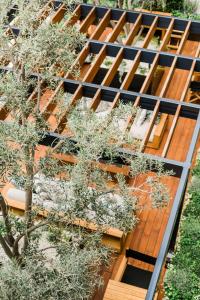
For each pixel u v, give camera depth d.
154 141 12.20
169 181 11.33
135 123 12.63
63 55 6.06
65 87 9.64
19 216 9.48
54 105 8.43
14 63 6.20
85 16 12.10
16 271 5.45
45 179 6.37
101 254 6.50
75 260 5.77
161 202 5.98
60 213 6.60
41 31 5.78
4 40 6.06
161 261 6.91
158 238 10.25
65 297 5.68
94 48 10.95
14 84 6.07
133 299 8.04
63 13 11.26
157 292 8.54
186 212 9.91
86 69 13.56
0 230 7.27
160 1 16.00
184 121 13.07
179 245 9.15
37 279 5.79
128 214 6.25
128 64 15.16
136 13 11.77
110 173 8.76
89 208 6.38
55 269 5.85
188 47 15.34
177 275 8.35
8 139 5.75
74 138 6.27
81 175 5.84
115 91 9.47
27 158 5.95
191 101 13.66
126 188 6.18
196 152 12.38
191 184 10.34
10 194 9.34
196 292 8.22
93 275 6.43
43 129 6.87
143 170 6.19
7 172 6.17
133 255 9.78
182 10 16.55
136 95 9.37
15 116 6.34
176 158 12.27
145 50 10.62
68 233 6.86
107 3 16.16
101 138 5.65
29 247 6.86
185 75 14.18
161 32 15.12
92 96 9.72
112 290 8.17
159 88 13.79
